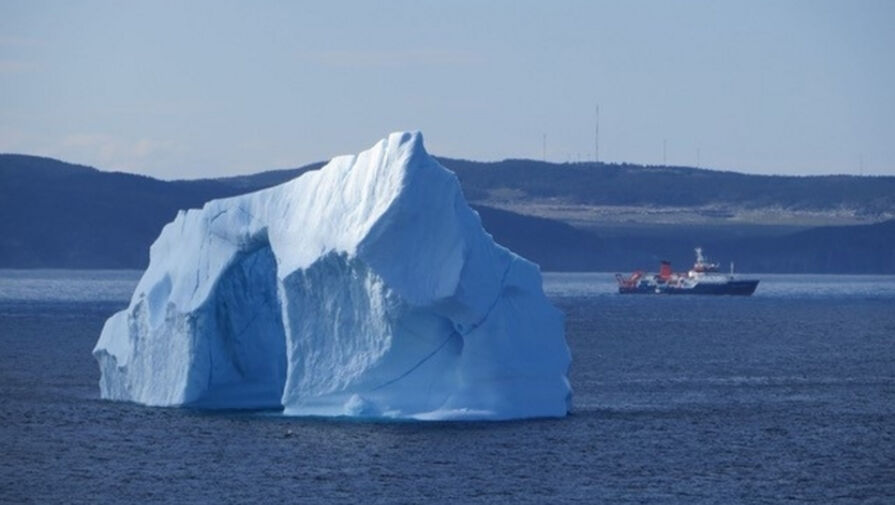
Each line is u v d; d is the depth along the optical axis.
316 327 179.25
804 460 169.38
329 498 145.00
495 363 178.75
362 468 157.12
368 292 173.88
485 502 144.12
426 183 175.00
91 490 149.12
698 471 161.25
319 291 177.75
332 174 182.25
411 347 176.25
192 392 189.50
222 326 189.88
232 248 188.00
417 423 176.38
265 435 173.12
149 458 163.00
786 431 191.38
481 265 176.25
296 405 181.25
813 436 187.62
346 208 177.88
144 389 197.25
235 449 166.38
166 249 198.12
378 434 171.25
